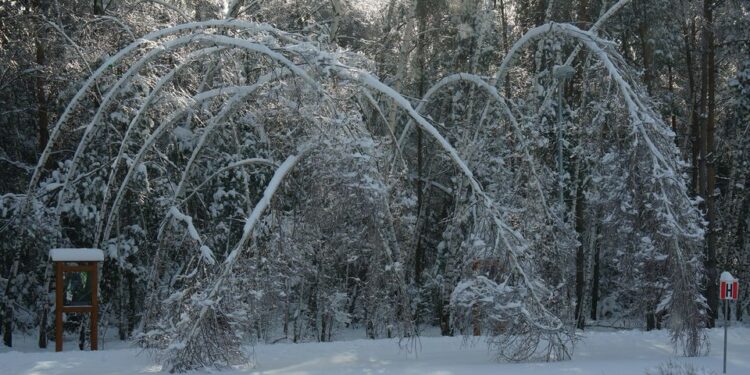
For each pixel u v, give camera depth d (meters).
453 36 26.58
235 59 19.14
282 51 17.06
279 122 18.47
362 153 15.52
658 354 16.44
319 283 20.44
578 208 28.03
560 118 20.70
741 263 34.12
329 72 15.95
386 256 16.41
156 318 17.36
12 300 22.06
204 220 21.83
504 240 15.24
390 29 28.48
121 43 21.55
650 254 16.36
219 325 13.91
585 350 16.97
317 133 15.83
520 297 14.95
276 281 16.08
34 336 25.17
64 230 23.14
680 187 16.45
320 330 26.34
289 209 20.09
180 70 17.84
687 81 34.00
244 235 14.56
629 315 24.25
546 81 27.06
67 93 22.11
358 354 15.80
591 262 29.92
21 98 27.20
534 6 28.16
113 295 23.98
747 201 36.22
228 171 22.28
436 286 25.52
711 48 27.81
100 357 14.92
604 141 19.09
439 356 15.66
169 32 17.39
